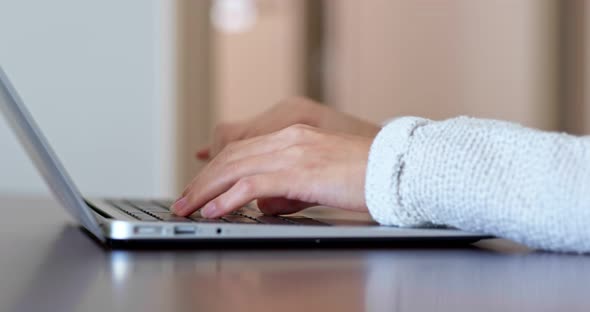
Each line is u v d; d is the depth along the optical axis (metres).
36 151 0.50
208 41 2.21
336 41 3.14
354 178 0.61
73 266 0.39
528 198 0.53
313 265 0.42
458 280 0.38
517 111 3.01
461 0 3.07
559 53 2.96
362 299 0.31
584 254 0.53
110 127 1.72
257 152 0.64
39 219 0.76
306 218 0.63
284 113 0.95
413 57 3.12
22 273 0.36
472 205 0.55
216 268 0.40
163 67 1.80
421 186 0.56
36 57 1.65
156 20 1.78
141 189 1.76
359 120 0.99
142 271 0.38
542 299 0.33
